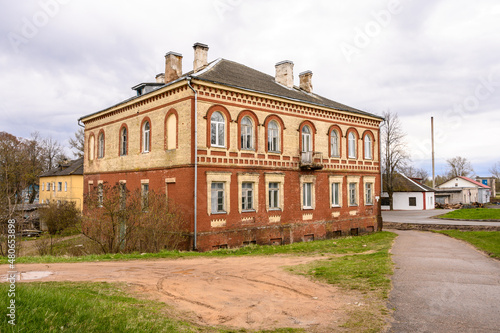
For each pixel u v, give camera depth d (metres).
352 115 29.91
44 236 33.06
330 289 10.42
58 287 9.16
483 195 78.81
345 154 29.30
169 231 19.23
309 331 7.11
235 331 7.07
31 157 67.75
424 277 11.34
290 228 24.64
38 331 5.55
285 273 12.78
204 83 20.28
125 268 13.56
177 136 21.02
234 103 21.94
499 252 16.73
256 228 22.55
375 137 32.34
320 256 17.50
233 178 21.64
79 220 25.98
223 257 17.03
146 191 23.81
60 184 54.62
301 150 25.92
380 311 8.20
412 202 58.59
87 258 15.97
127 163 25.75
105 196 19.89
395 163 55.25
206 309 8.47
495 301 8.73
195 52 26.25
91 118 30.75
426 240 23.50
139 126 24.62
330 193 27.84
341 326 7.35
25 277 11.41
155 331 6.41
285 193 24.56
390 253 16.89
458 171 105.19
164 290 10.11
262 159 23.31
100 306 7.22
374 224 31.45
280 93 25.00
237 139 22.02
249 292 10.15
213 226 20.45
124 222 19.33
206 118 20.55
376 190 32.03
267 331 7.10
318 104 26.61
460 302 8.68
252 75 27.23
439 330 6.99
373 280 11.05
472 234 25.30
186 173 20.11
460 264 13.68
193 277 12.03
